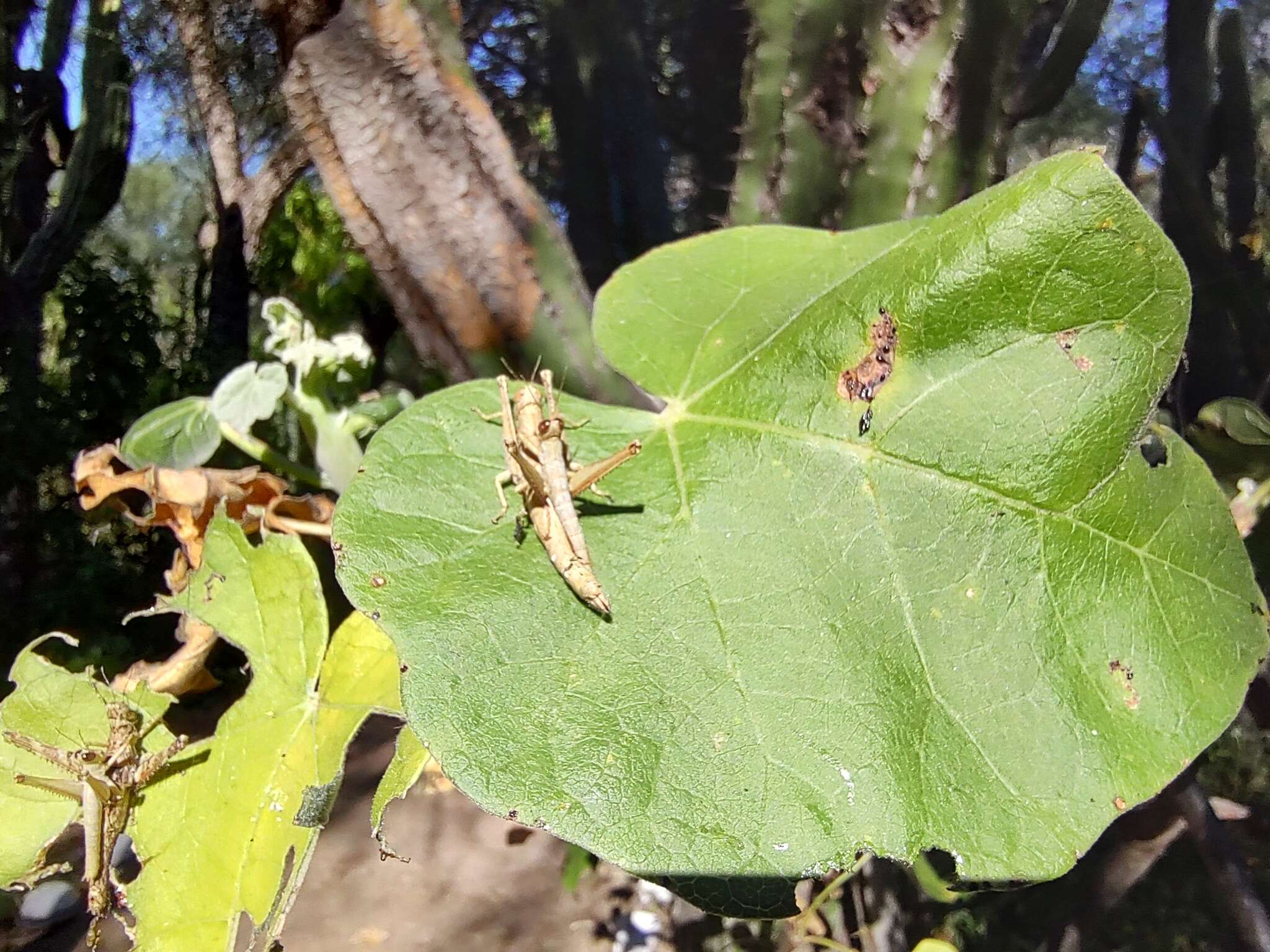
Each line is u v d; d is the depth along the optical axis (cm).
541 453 13
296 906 50
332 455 22
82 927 47
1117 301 13
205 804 16
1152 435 14
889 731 11
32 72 87
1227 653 13
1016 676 12
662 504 13
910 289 13
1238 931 23
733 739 11
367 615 12
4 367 82
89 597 79
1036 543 13
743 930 39
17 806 17
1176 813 27
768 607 12
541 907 50
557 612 12
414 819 60
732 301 16
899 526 13
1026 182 13
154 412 21
